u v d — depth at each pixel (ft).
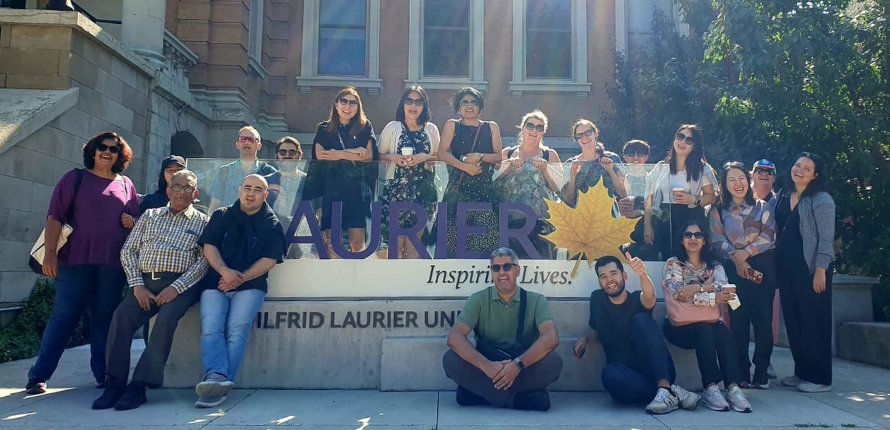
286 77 47.67
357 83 47.60
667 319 17.08
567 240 18.72
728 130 28.89
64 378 18.97
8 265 23.71
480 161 19.33
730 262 18.29
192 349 17.47
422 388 17.24
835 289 25.16
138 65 31.86
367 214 18.78
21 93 26.40
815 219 17.60
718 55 30.32
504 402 15.29
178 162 18.75
